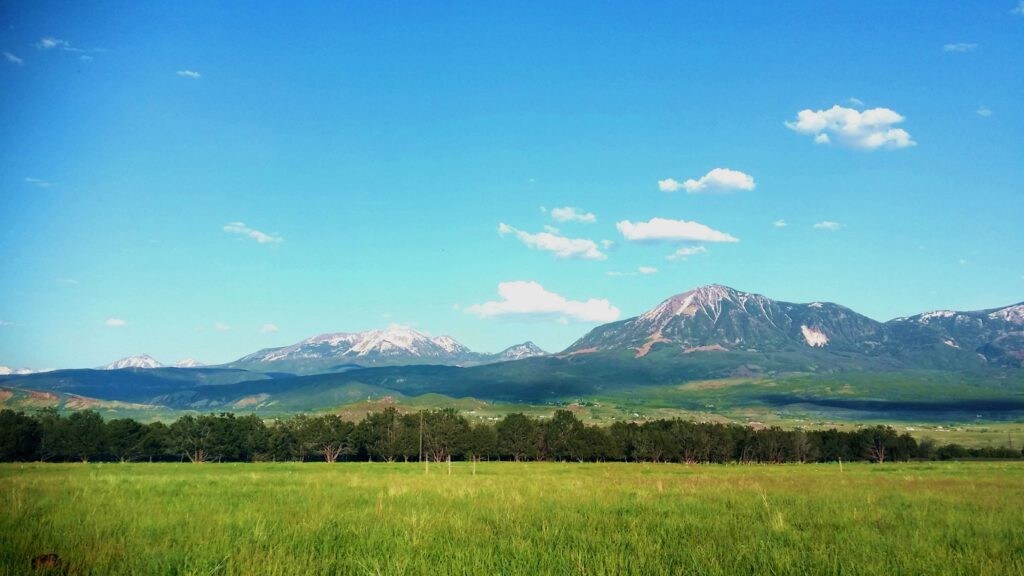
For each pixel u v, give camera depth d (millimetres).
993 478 56719
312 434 146000
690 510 26156
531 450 152625
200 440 135125
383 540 17641
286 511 24625
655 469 98500
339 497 31656
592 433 149000
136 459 134875
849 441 146000
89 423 128875
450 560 14984
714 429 146375
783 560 14961
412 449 146250
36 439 120750
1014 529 20922
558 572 14047
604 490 37969
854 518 23688
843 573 14070
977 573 14461
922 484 45938
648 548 16250
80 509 23406
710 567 14281
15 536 16641
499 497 31031
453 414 156125
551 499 30609
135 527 19391
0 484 36406
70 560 14352
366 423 151375
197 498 30406
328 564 14430
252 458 142750
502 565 14453
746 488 40719
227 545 16547
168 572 14125
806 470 91562
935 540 18703
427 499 30000
